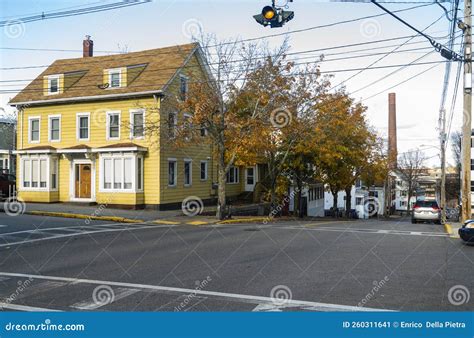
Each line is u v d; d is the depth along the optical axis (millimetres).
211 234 17812
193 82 23719
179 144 24406
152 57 31047
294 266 10805
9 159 41406
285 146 29141
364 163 37406
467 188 19562
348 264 11055
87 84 30469
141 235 17203
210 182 33406
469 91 18922
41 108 31266
